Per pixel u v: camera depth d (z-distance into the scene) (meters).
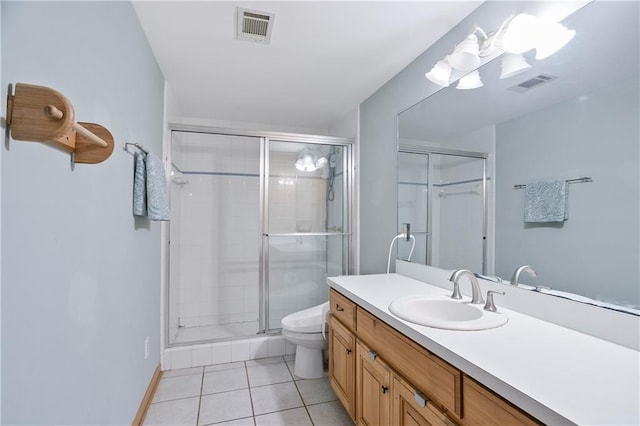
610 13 1.03
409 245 2.14
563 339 1.00
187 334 2.75
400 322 1.18
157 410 1.86
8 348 0.65
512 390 0.71
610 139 1.02
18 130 0.64
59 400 0.86
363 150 2.78
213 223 3.03
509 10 1.39
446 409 0.94
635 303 0.94
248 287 3.07
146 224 1.83
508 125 1.41
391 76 2.31
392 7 1.54
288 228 2.80
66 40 0.88
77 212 0.95
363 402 1.50
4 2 0.63
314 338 2.20
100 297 1.14
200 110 3.03
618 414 0.61
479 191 1.57
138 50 1.62
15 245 0.67
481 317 1.19
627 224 0.98
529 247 1.30
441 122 1.83
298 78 2.34
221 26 1.70
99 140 0.86
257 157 2.93
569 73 1.15
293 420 1.78
